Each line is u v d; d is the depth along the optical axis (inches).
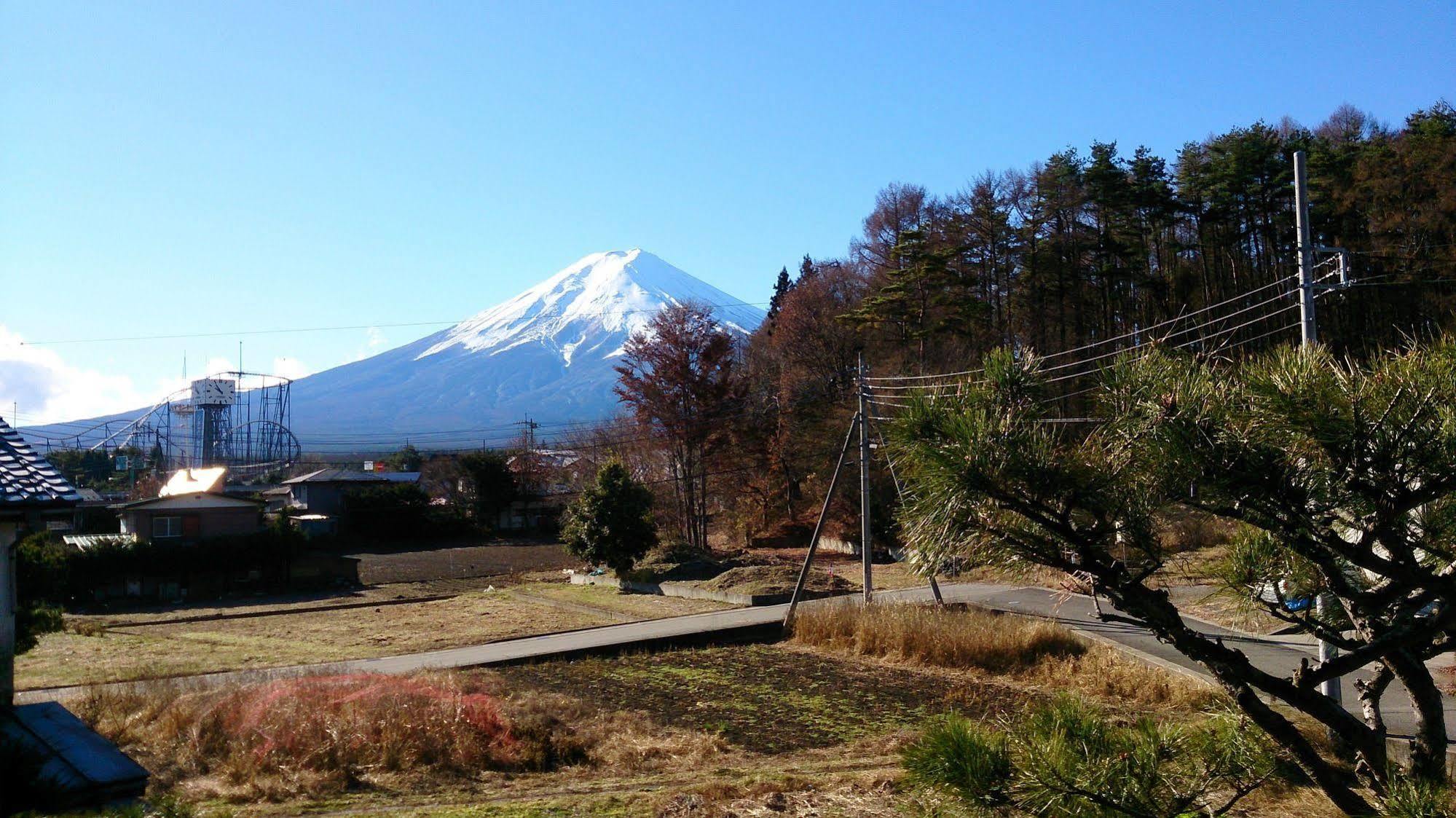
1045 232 1653.5
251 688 461.4
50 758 324.5
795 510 1908.2
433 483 2593.5
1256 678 119.4
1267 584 143.2
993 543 118.0
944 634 684.1
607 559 1291.8
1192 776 117.3
